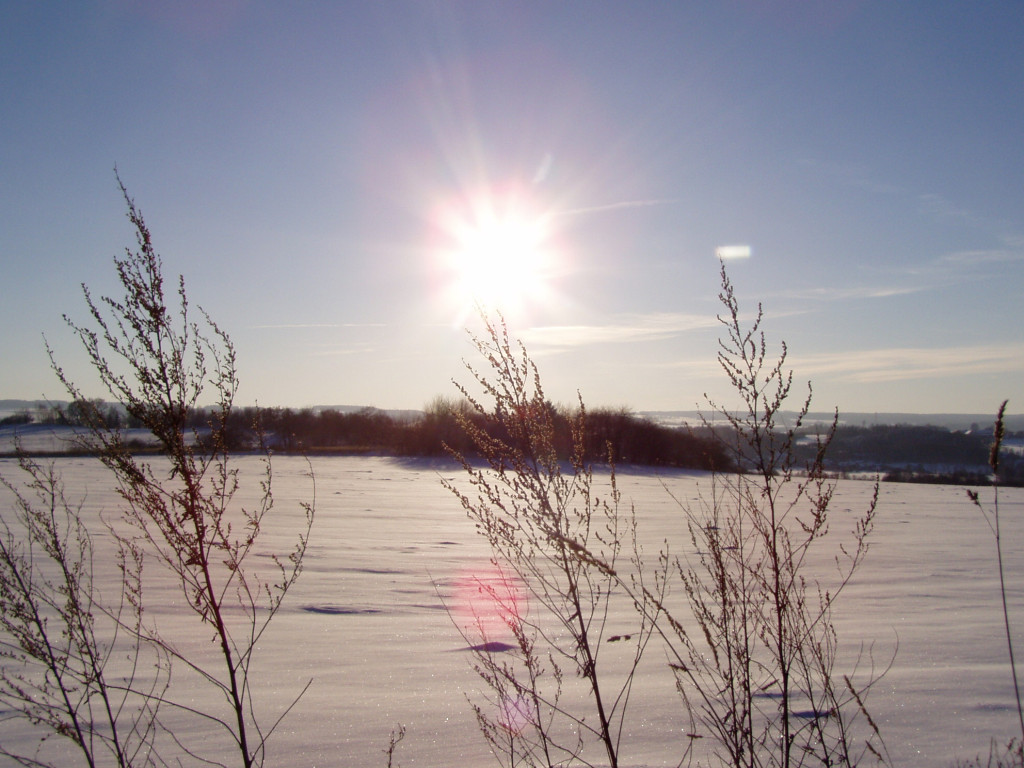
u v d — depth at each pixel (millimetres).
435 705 4379
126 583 3436
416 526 16250
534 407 3055
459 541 13766
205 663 5316
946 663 5324
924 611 7715
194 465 2838
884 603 8195
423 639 6238
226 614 7070
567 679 5008
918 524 18781
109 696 4434
